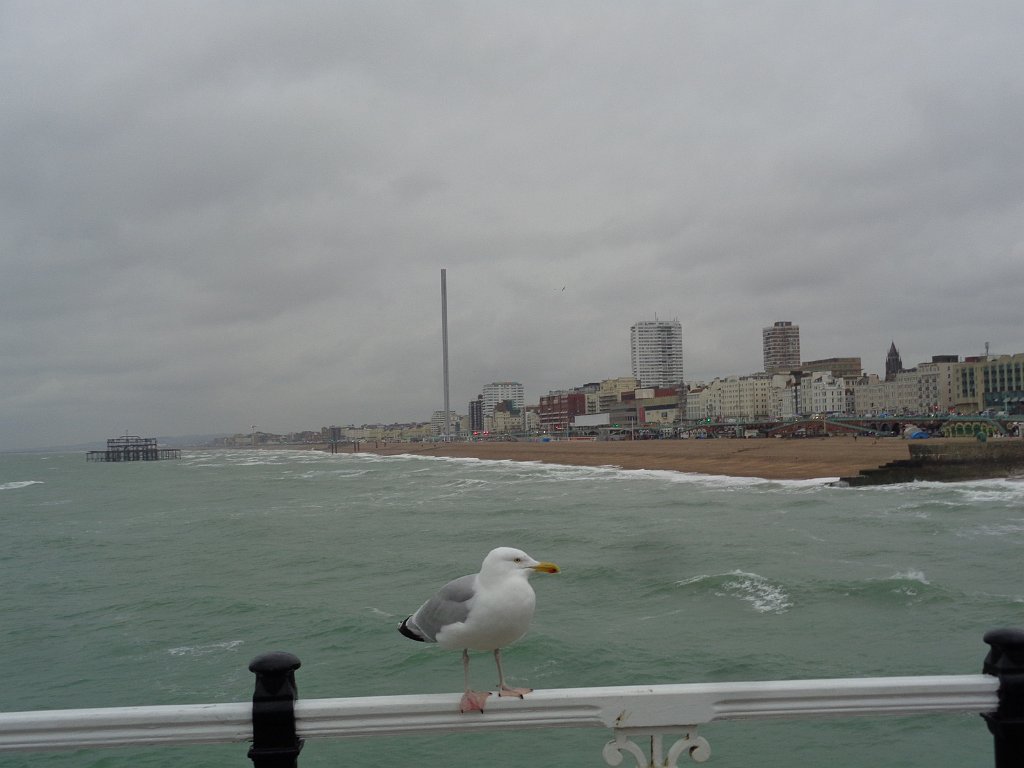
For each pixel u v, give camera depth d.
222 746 11.59
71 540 39.56
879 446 72.38
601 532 32.69
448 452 165.00
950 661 14.37
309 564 28.19
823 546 27.14
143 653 17.36
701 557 25.47
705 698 3.17
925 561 23.66
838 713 3.15
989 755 10.01
